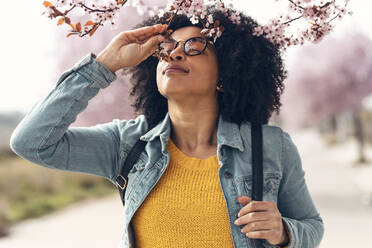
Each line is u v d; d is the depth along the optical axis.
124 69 2.17
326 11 1.63
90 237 8.16
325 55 22.94
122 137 1.85
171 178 1.75
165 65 1.75
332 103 23.12
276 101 2.07
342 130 41.25
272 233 1.58
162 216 1.70
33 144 1.64
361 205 10.17
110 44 1.72
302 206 1.91
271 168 1.78
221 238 1.68
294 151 1.86
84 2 1.53
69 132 1.77
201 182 1.73
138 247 1.77
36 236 8.48
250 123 1.89
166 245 1.70
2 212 9.90
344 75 22.59
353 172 17.80
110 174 1.85
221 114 1.88
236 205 1.68
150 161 1.76
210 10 1.96
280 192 1.87
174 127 1.86
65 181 15.09
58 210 11.62
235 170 1.75
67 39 12.86
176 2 1.59
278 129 1.87
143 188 1.74
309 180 15.64
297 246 1.70
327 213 9.41
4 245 7.78
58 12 1.50
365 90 22.30
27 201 11.86
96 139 1.82
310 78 23.06
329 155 27.94
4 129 36.88
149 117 2.01
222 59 1.89
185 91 1.74
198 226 1.68
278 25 1.73
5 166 16.70
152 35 1.77
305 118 26.14
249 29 1.93
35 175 14.46
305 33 1.74
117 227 9.01
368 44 22.25
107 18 1.54
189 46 1.74
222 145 1.79
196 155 1.82
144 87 2.09
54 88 1.70
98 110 13.05
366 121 34.25
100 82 1.71
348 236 7.27
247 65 1.90
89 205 12.34
